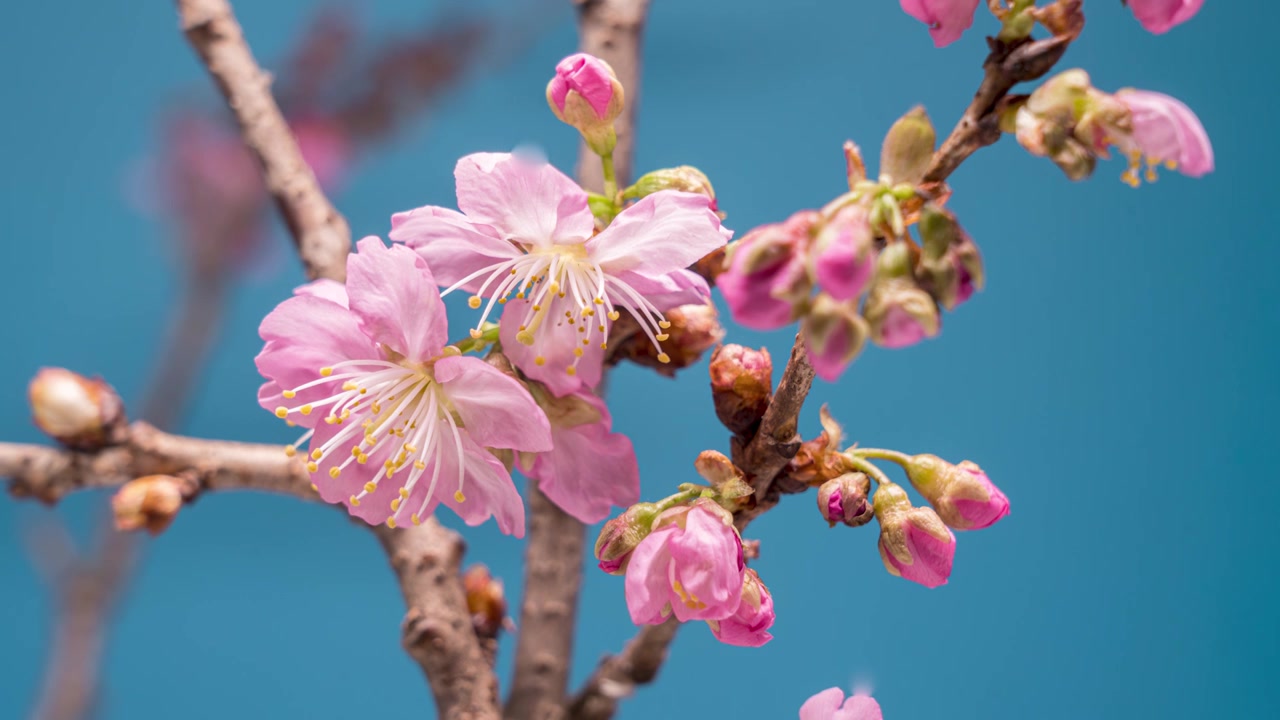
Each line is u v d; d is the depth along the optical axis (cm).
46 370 51
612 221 47
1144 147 45
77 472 51
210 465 51
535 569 52
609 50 53
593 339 47
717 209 47
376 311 46
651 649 51
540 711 51
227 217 63
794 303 44
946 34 45
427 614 50
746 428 47
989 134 45
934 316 44
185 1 52
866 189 44
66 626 57
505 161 46
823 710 47
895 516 46
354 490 48
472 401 47
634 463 48
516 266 47
